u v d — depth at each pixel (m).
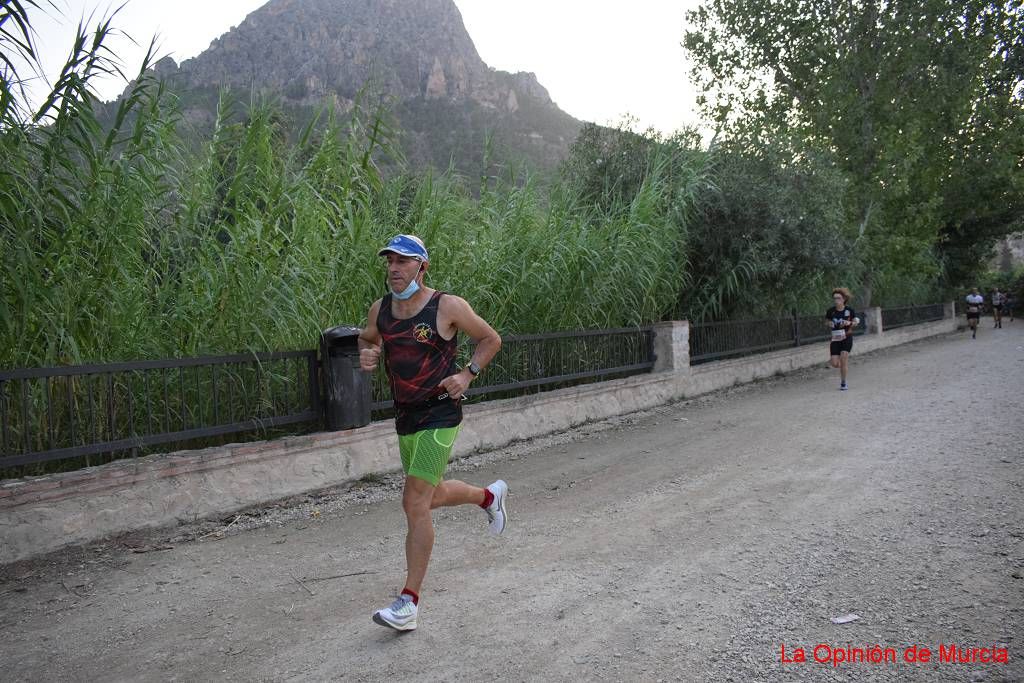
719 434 7.92
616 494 5.55
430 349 3.32
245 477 5.29
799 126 20.38
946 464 5.85
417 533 3.28
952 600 3.35
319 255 6.06
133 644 3.25
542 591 3.65
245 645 3.19
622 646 3.03
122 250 4.91
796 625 3.17
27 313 4.25
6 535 4.16
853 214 18.52
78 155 4.59
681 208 10.95
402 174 6.87
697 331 11.47
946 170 22.41
